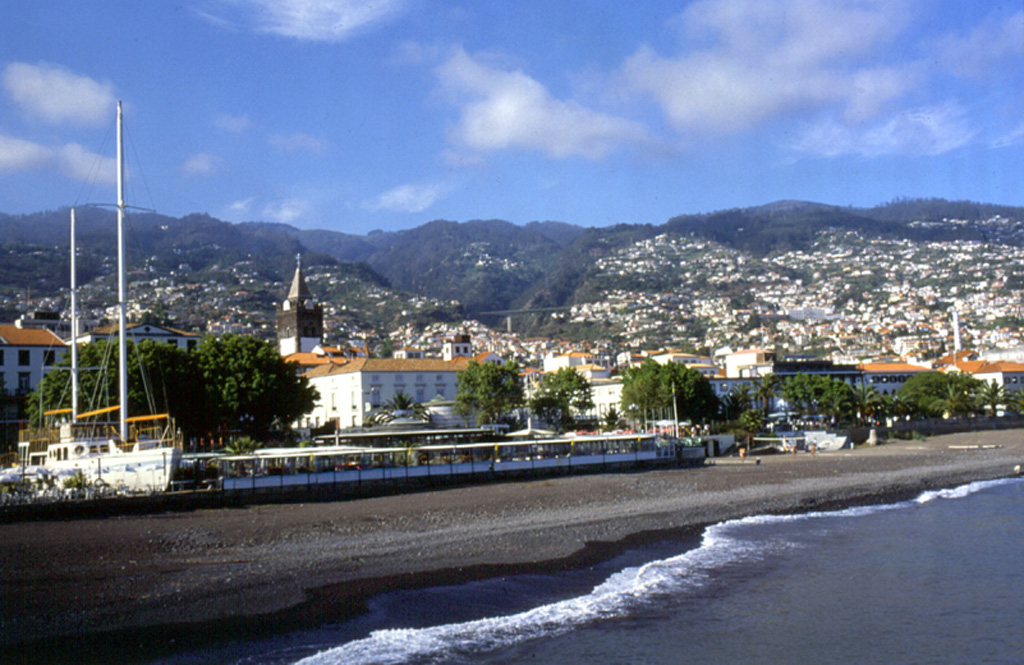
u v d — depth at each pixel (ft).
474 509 191.31
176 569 123.75
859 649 91.45
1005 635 95.86
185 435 325.42
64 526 167.22
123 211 234.17
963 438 469.98
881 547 147.43
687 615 103.76
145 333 448.65
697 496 216.74
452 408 432.25
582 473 296.51
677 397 462.60
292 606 104.58
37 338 403.54
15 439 370.32
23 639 90.43
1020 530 163.02
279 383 335.47
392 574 122.52
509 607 106.11
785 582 120.98
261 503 216.13
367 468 245.24
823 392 526.16
